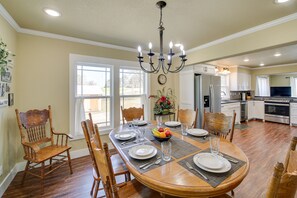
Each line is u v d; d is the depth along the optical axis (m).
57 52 2.70
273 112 5.77
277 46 2.18
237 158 1.21
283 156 2.84
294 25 1.96
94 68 3.16
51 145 2.41
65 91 2.79
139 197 1.19
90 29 2.46
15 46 2.31
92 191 1.85
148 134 1.94
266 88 6.95
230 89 6.08
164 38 2.83
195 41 2.99
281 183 0.62
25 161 2.43
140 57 1.90
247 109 6.07
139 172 1.05
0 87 1.84
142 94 3.79
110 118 3.36
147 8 1.85
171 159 1.23
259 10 1.87
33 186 2.03
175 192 0.89
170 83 4.24
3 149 1.95
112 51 3.27
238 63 5.40
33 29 2.44
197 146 1.50
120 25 2.32
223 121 1.96
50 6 1.80
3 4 1.75
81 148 2.96
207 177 0.97
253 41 2.37
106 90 3.31
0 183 1.86
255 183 2.03
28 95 2.47
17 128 2.36
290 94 6.46
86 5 1.79
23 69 2.42
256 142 3.61
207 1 1.70
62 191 1.93
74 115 2.89
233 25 2.29
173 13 1.96
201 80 3.97
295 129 4.79
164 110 3.77
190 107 4.01
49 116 2.47
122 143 1.63
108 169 0.90
